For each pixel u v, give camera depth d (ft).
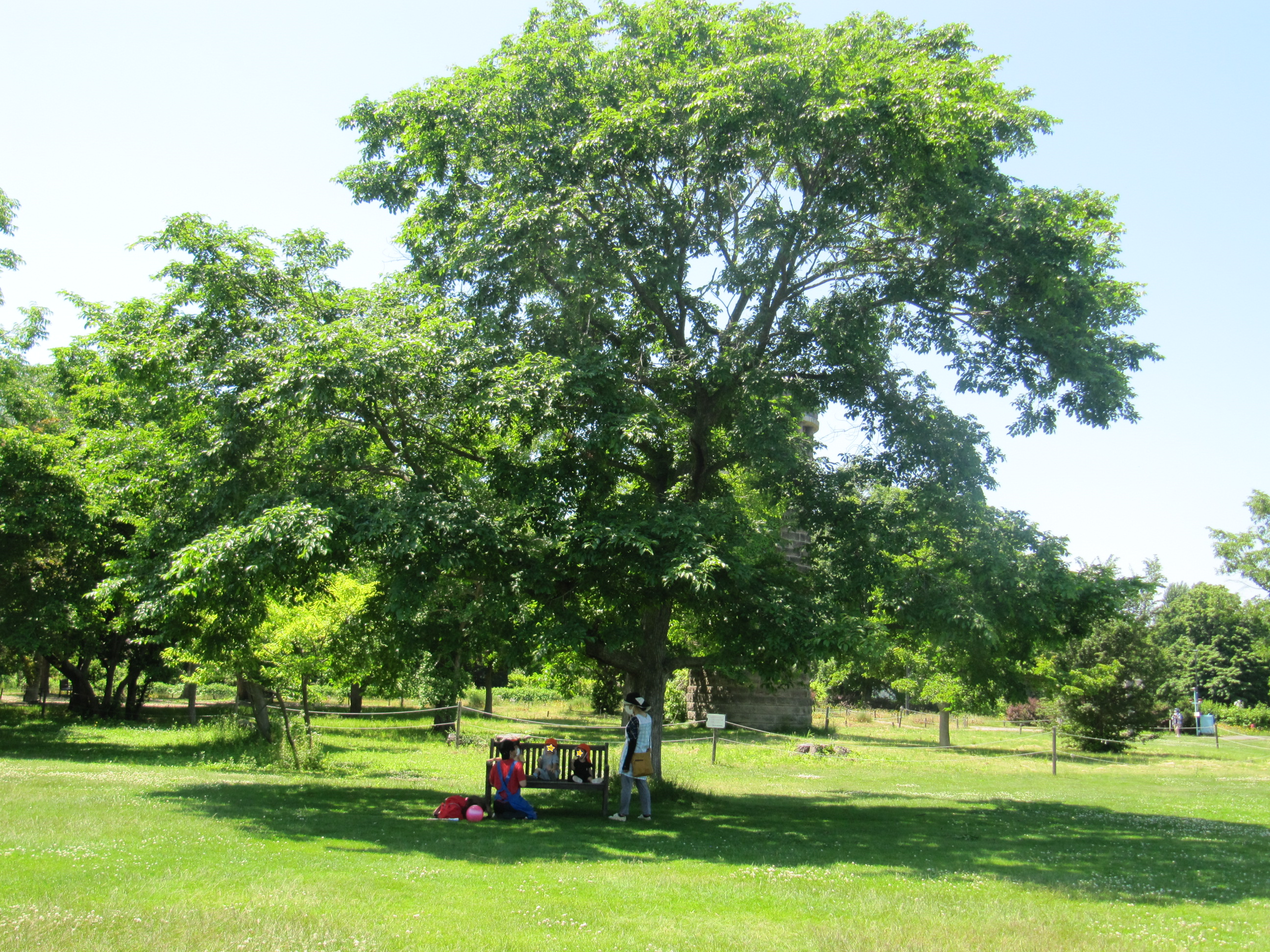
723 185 48.73
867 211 46.42
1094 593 46.65
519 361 41.93
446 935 20.56
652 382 49.24
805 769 76.48
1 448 68.90
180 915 20.84
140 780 47.67
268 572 38.52
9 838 29.01
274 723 82.07
